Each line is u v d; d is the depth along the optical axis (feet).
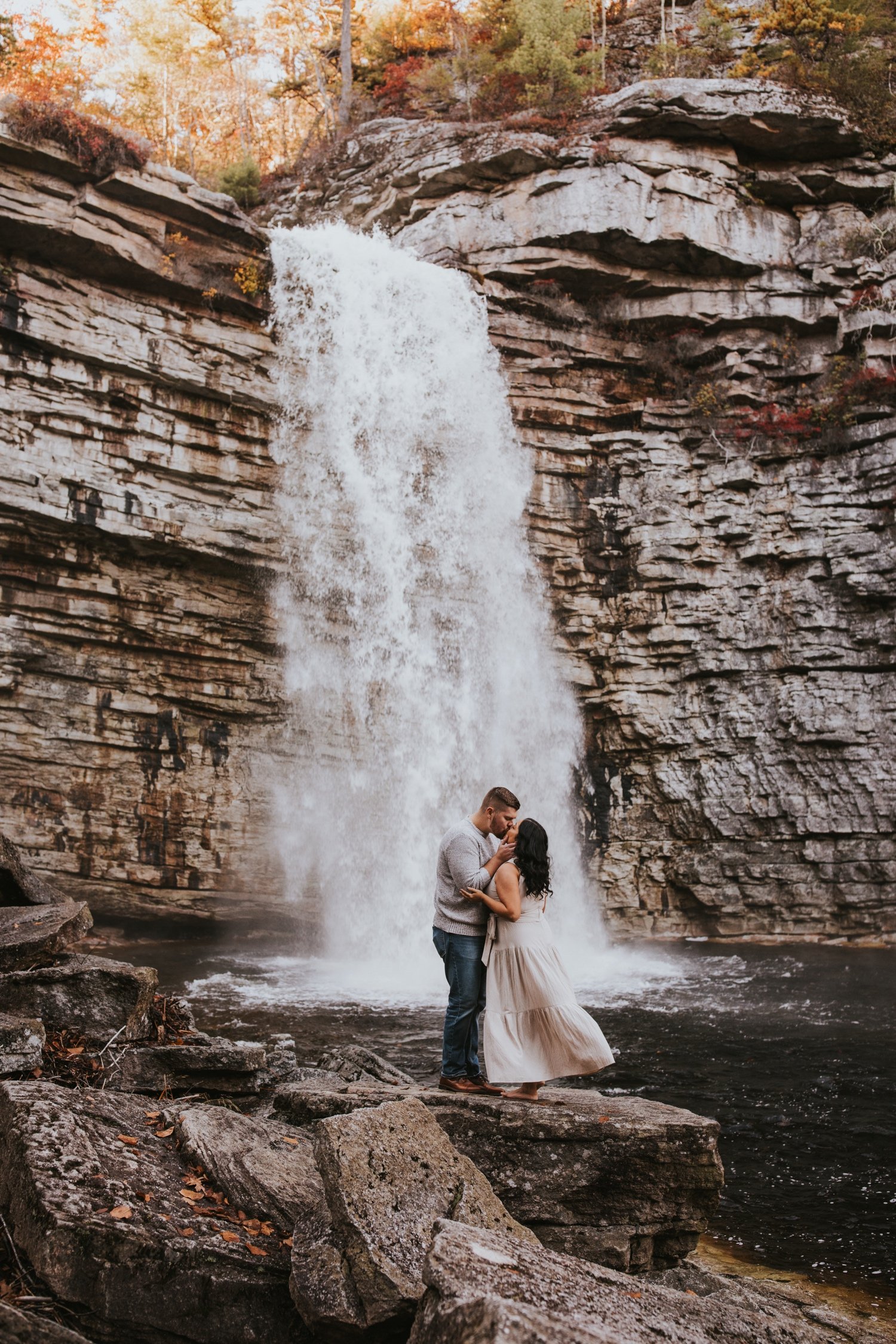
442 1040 39.29
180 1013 22.76
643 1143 18.33
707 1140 18.63
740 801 74.18
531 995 19.10
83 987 20.70
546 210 78.59
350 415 73.82
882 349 76.23
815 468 75.66
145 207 65.16
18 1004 20.13
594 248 78.48
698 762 76.02
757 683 75.10
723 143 80.07
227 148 134.10
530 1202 18.08
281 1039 27.89
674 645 77.15
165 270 65.98
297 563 71.31
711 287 79.97
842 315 78.18
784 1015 45.80
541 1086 21.49
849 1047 39.86
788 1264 21.36
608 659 78.84
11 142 60.03
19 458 60.95
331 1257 13.82
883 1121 30.71
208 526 67.56
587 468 79.61
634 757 78.79
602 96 82.84
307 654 72.23
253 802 70.33
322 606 72.64
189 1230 14.44
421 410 76.89
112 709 66.13
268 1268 14.28
